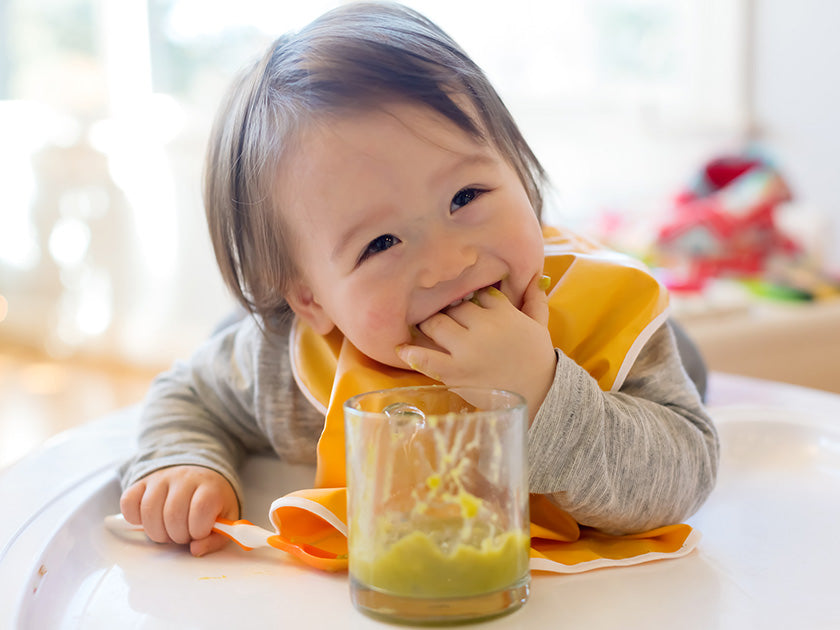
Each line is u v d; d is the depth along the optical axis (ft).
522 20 8.81
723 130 8.80
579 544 2.10
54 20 9.86
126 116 9.49
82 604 1.87
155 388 2.82
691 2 9.08
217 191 2.57
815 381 5.65
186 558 2.10
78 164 9.87
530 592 1.80
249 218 2.45
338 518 2.01
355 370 2.33
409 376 2.30
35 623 1.75
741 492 2.42
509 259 2.15
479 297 2.15
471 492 1.63
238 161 2.43
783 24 8.54
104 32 9.53
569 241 2.59
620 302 2.35
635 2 9.08
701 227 6.78
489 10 8.69
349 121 2.09
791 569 1.91
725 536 2.12
